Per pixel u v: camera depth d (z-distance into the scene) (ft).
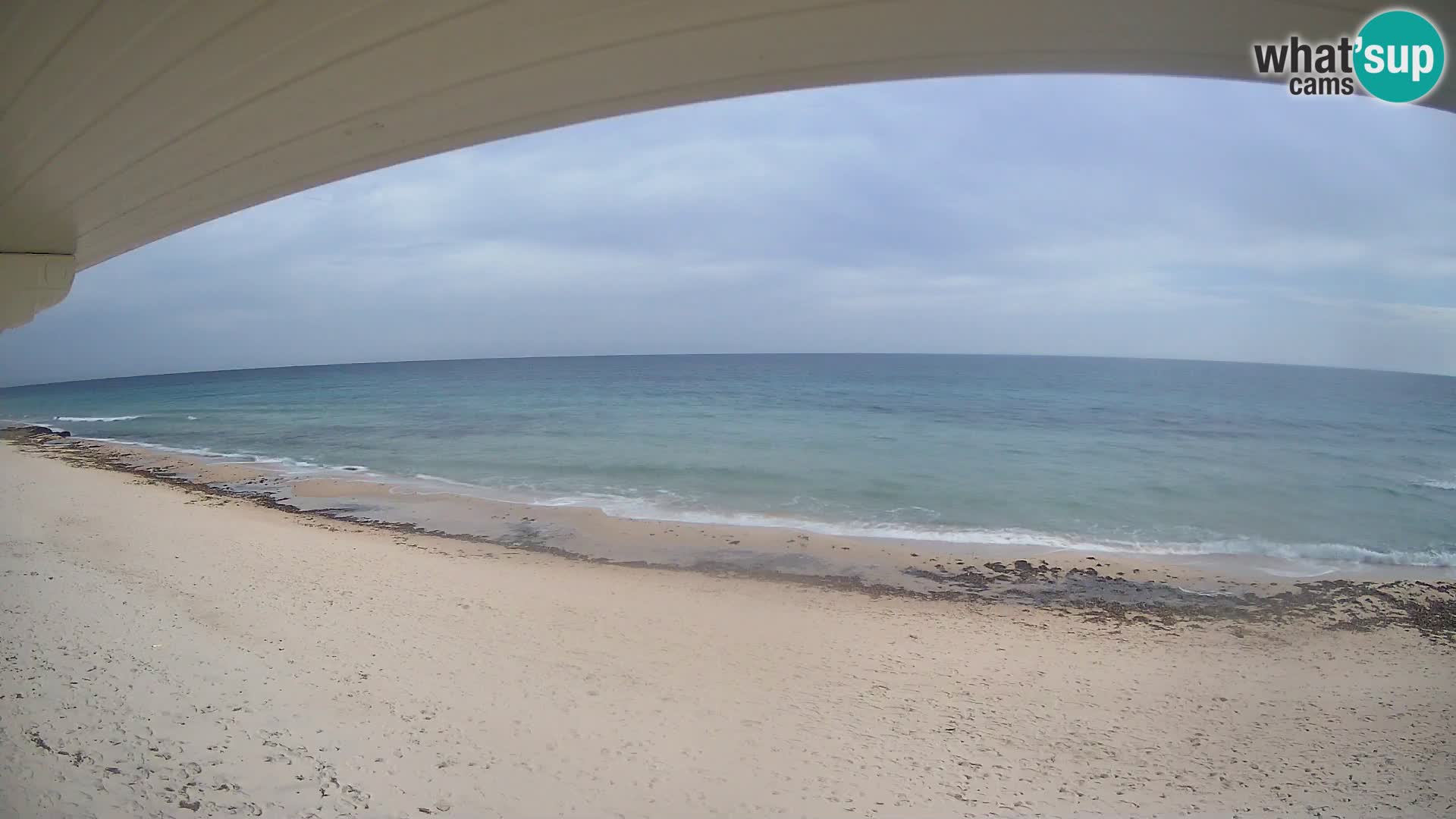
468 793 14.11
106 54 4.50
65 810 12.34
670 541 37.83
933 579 31.63
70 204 7.30
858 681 20.45
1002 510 47.03
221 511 43.98
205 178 6.75
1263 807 14.40
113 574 28.02
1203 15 3.66
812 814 13.87
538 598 27.27
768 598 28.50
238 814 12.87
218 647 20.61
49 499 45.85
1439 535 41.55
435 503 47.80
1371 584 31.55
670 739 16.63
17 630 20.92
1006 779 15.39
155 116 5.42
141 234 8.53
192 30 4.21
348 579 28.84
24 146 5.85
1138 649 23.82
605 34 4.15
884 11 3.75
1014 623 26.23
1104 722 18.30
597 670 20.54
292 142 5.91
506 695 18.58
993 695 19.74
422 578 29.55
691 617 25.66
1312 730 17.98
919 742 16.93
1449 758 16.51
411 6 3.86
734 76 4.71
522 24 4.02
